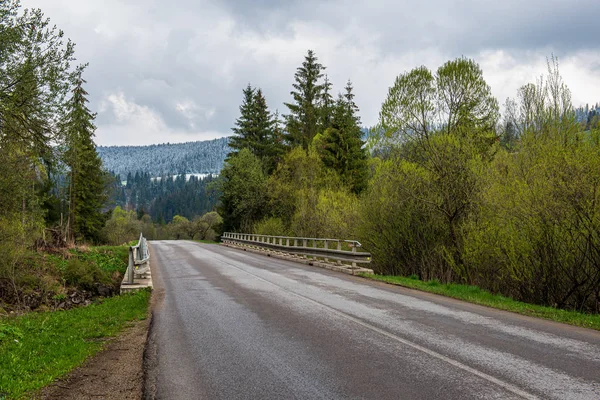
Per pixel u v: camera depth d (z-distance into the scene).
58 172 14.83
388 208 19.64
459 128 18.80
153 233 125.81
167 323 8.78
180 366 5.91
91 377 5.65
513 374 5.26
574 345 6.65
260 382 5.18
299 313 9.34
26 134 13.54
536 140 15.17
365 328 7.87
